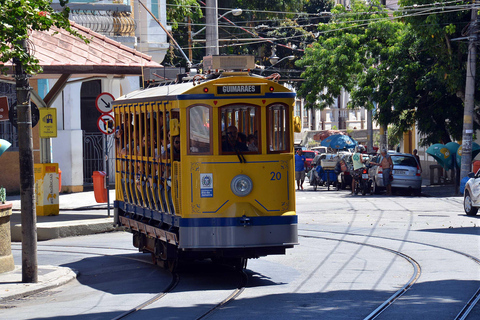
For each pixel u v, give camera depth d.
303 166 45.69
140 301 13.40
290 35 68.56
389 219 25.98
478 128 41.50
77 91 40.06
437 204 32.06
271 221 14.70
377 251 18.62
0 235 16.94
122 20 40.03
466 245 19.11
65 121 39.88
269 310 11.90
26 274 15.70
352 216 27.38
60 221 24.91
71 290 15.30
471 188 26.61
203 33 62.94
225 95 14.74
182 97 14.76
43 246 21.91
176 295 13.86
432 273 15.06
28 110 15.71
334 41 49.19
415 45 42.88
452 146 40.00
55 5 38.22
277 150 14.98
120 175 19.50
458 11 37.44
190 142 14.75
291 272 16.05
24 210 15.68
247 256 14.77
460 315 11.02
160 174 15.95
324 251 18.95
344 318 11.05
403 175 38.81
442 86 41.25
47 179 26.86
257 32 64.38
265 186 14.77
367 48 47.03
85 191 40.19
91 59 26.06
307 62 55.19
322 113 97.12
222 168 14.65
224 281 15.40
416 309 11.52
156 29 45.62
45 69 24.80
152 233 16.67
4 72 16.02
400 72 42.91
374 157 43.16
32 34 25.88
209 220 14.57
